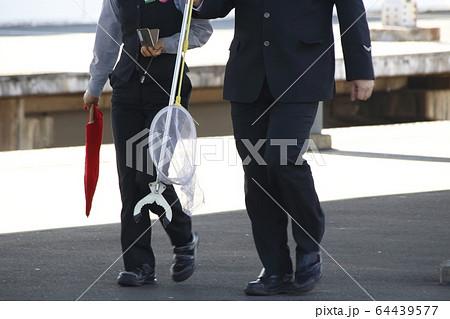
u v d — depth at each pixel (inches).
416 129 1670.8
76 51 2212.1
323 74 602.2
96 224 906.7
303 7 597.0
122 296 616.1
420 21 3403.1
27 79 1695.4
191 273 656.4
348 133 1622.8
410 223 885.8
